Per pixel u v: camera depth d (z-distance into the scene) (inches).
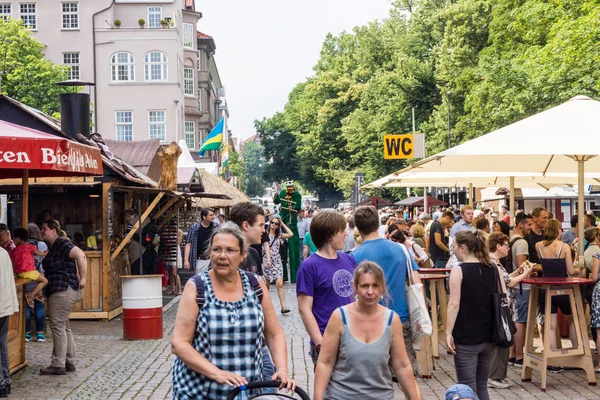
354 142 2800.2
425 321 293.4
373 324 232.1
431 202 1967.3
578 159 503.5
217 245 201.8
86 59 2463.1
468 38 2090.3
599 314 434.9
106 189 682.2
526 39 1402.6
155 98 2464.3
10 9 2469.2
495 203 2005.4
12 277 390.3
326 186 3481.8
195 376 201.0
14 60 2175.2
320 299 273.7
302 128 3698.3
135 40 2463.1
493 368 408.2
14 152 364.8
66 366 457.1
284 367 204.4
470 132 1733.5
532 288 419.5
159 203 948.6
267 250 695.1
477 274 314.7
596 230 496.7
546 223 467.2
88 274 685.3
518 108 1350.9
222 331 200.2
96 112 2456.9
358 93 3016.7
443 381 426.3
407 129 2549.2
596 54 1144.8
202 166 1866.4
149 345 553.0
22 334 469.4
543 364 401.1
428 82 2504.9
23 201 470.9
